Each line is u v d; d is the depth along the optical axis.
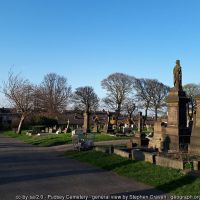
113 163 20.73
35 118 84.19
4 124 100.06
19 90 69.56
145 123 80.38
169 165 17.64
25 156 28.12
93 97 116.31
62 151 32.62
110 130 54.41
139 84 100.56
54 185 15.16
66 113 108.38
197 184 13.57
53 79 103.44
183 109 27.56
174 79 28.53
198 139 22.81
